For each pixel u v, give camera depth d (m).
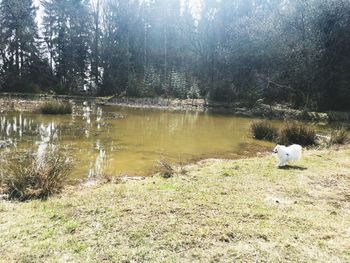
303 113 24.77
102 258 3.84
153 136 14.82
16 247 4.01
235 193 6.23
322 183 7.07
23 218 4.89
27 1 43.09
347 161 9.17
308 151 10.90
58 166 7.05
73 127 16.31
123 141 13.30
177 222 4.78
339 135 13.71
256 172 7.88
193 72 43.19
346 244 4.31
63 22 42.47
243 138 15.20
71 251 3.96
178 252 4.02
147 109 28.36
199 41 44.12
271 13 34.12
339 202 5.95
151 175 8.55
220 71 38.22
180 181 7.07
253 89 32.56
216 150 12.40
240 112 28.02
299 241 4.35
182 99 36.16
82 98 35.38
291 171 7.99
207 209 5.32
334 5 27.45
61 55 42.59
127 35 45.75
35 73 41.69
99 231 4.46
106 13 45.53
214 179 7.21
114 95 39.38
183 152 11.77
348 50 28.00
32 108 23.09
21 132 14.47
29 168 6.81
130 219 4.85
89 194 6.12
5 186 6.63
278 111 26.30
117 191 6.23
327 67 28.14
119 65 42.19
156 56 47.53
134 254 3.93
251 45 34.06
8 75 39.28
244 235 4.46
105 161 10.04
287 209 5.47
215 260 3.87
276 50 31.22
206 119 22.78
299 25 28.89
